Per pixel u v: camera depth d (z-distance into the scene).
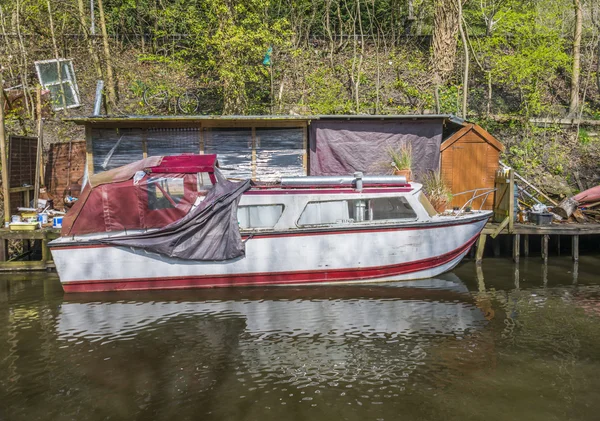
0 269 10.45
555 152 16.41
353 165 12.11
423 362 5.96
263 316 7.53
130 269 8.75
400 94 18.62
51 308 7.98
